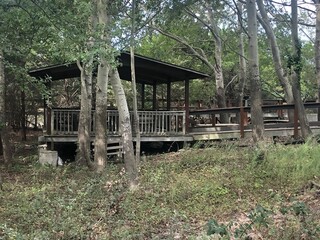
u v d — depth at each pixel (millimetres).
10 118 21750
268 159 9039
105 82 11375
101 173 10273
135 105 9531
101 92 11375
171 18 13273
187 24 21359
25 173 11703
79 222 6105
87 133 12484
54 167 12250
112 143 14523
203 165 10047
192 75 16172
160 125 15625
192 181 8547
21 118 22984
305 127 12258
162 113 15641
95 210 6836
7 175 11469
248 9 11742
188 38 23141
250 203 6926
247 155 9922
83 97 12516
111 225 6004
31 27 8742
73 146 15828
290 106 12930
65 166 12242
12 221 6477
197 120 19500
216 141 14023
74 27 7598
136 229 5918
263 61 24141
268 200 7004
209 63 21797
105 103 11414
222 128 15320
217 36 21328
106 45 7453
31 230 5875
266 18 13977
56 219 6148
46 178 10562
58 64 13852
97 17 8562
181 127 15930
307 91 26391
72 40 7559
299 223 5062
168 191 7832
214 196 7488
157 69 15883
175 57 24453
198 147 12758
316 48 15320
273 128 13922
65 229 5738
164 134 15344
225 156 10406
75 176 10641
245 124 14836
